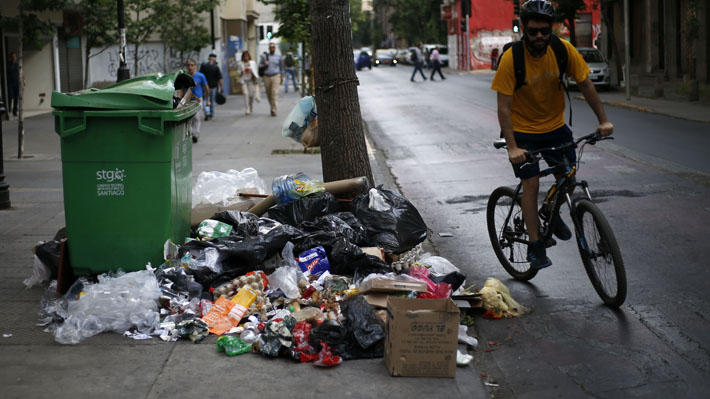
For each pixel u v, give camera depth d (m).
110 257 6.32
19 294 6.38
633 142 15.62
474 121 21.41
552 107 6.02
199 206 7.75
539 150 5.91
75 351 5.12
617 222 8.77
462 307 5.82
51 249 6.51
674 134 16.78
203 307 5.73
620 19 43.97
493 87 5.87
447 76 50.81
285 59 37.97
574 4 32.81
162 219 6.29
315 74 8.00
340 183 7.63
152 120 6.16
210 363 4.92
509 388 4.67
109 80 33.47
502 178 12.41
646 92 29.20
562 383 4.69
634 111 22.64
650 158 13.41
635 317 5.75
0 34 24.73
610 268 5.88
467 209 10.09
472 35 62.16
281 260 6.53
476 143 16.94
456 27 66.94
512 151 5.87
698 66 31.55
